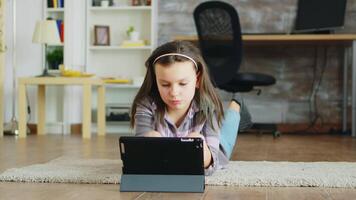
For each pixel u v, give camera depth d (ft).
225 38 12.17
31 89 15.10
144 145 4.50
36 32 13.61
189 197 4.26
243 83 12.59
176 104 4.66
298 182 4.88
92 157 7.65
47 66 14.58
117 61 15.76
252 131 14.66
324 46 15.14
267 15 15.16
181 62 4.55
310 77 15.26
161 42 15.52
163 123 5.11
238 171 5.65
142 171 4.62
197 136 4.82
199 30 12.34
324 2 14.35
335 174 5.41
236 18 11.93
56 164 6.45
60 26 14.83
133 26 15.64
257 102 15.43
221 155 5.66
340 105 15.16
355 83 13.28
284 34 13.97
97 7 15.31
